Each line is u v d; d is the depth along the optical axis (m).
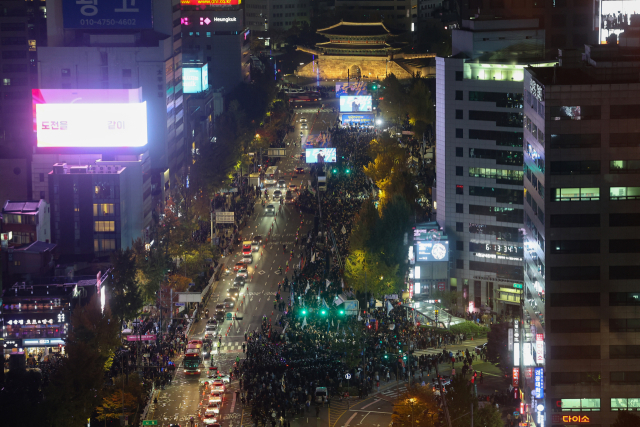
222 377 156.62
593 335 127.00
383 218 193.50
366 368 154.75
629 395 126.81
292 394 144.00
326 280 199.62
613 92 125.44
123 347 169.38
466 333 172.50
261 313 193.62
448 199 195.12
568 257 127.12
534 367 127.19
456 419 115.75
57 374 136.75
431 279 193.38
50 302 174.75
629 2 170.50
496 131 187.88
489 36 190.12
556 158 126.81
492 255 191.38
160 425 138.25
